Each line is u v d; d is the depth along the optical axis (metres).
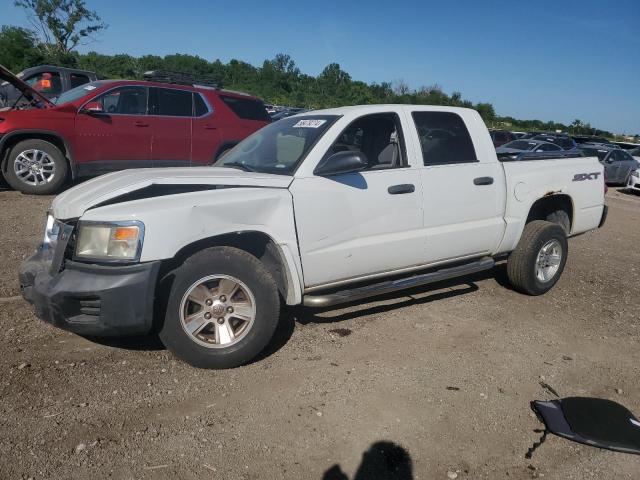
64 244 3.55
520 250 5.52
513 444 3.21
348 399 3.57
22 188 8.92
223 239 3.91
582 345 4.61
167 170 4.34
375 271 4.49
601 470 3.03
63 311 3.46
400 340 4.49
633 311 5.52
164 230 3.50
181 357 3.75
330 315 4.92
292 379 3.79
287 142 4.52
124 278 3.43
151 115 9.35
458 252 5.00
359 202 4.28
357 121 4.49
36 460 2.86
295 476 2.86
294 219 3.98
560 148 18.70
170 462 2.91
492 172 5.13
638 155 22.45
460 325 4.86
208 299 3.75
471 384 3.84
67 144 8.84
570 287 6.19
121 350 4.07
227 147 10.00
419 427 3.32
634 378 4.09
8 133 8.55
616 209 13.60
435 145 4.89
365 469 2.93
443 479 2.90
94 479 2.75
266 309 3.85
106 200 3.62
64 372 3.72
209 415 3.33
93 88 9.26
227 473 2.85
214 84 10.51
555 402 3.67
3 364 3.77
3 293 4.94
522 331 4.81
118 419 3.24
